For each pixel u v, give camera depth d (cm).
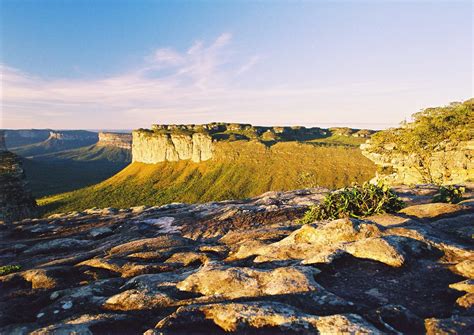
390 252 1005
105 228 2808
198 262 1381
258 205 3191
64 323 830
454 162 5878
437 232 1266
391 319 686
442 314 720
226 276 952
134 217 3381
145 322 824
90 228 3073
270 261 1135
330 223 1286
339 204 1770
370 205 1767
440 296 796
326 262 994
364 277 932
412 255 1034
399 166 6962
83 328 776
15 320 973
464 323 611
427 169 6350
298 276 884
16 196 12100
